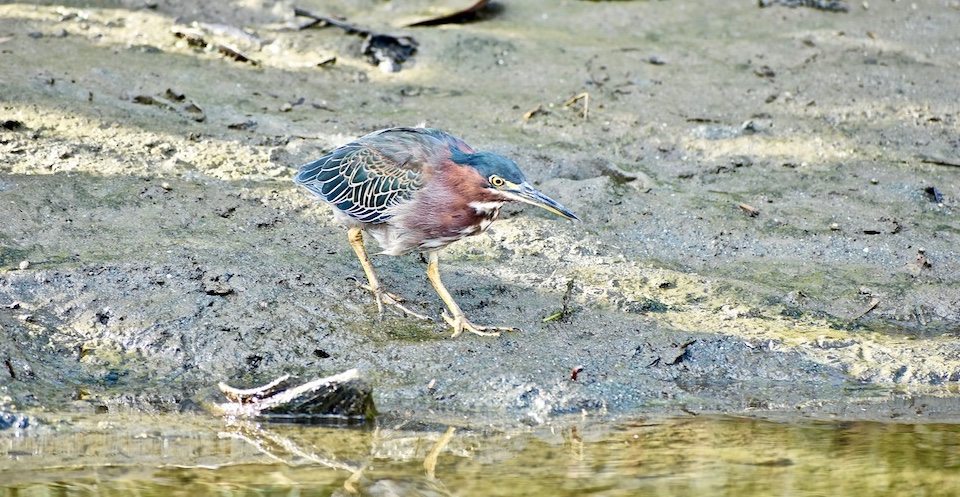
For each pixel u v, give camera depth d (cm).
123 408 925
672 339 1060
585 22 1869
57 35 1617
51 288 1040
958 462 863
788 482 825
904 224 1300
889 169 1429
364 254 1113
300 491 805
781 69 1717
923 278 1198
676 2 1958
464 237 1090
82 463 838
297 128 1434
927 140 1514
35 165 1248
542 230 1250
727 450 888
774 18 1911
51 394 927
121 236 1138
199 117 1430
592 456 870
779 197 1358
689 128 1512
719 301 1138
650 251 1238
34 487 797
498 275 1167
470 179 1048
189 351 994
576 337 1059
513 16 1881
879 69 1728
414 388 968
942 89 1670
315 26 1767
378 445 890
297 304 1066
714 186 1382
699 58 1745
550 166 1392
